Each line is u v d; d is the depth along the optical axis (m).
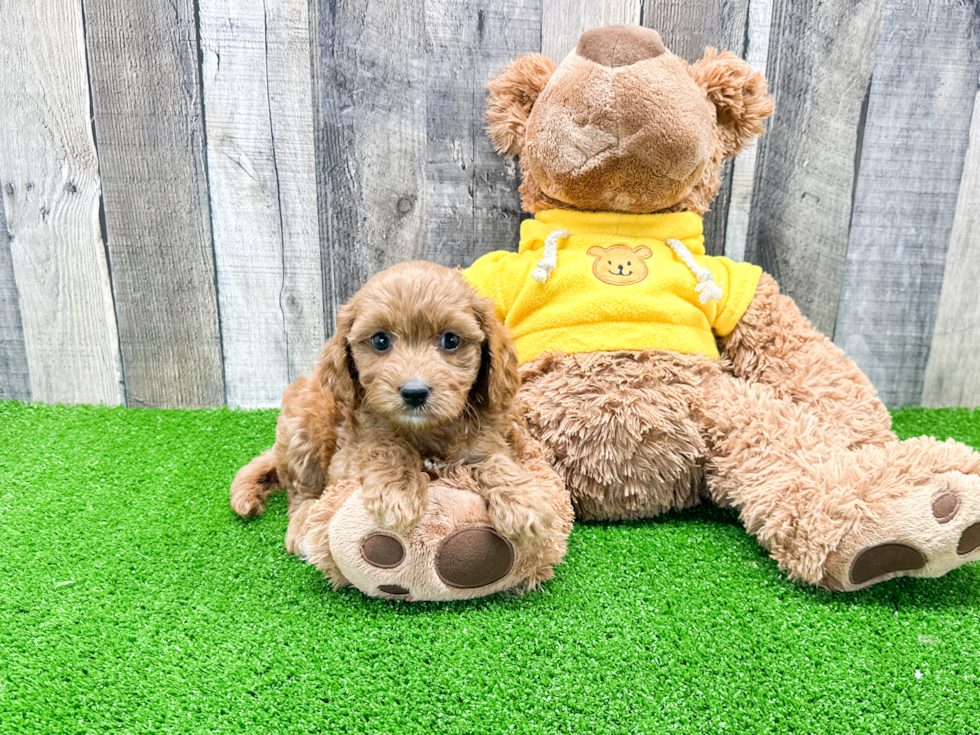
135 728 1.14
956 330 2.55
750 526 1.64
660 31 2.23
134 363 2.52
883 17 2.24
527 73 1.97
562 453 1.76
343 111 2.27
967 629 1.40
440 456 1.54
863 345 2.56
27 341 2.49
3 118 2.26
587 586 1.55
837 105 2.31
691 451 1.75
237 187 2.33
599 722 1.17
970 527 1.39
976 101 2.32
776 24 2.24
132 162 2.31
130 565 1.62
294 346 2.51
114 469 2.11
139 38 2.20
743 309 1.92
